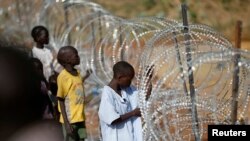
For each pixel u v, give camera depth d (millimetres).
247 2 42500
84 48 21797
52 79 14867
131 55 16766
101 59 17828
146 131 11734
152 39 12359
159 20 15359
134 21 16047
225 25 40219
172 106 11609
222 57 11523
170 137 11688
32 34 17234
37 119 2260
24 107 2217
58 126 2871
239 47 14297
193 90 11523
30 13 27188
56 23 25750
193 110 11539
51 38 23844
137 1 39531
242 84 12555
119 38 18031
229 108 12641
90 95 20359
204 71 14438
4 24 27156
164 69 13719
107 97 11188
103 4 38562
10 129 2189
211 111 12242
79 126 13664
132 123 11430
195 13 39938
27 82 2232
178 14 38250
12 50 2273
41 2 26891
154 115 11781
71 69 13570
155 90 11477
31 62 2342
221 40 13297
